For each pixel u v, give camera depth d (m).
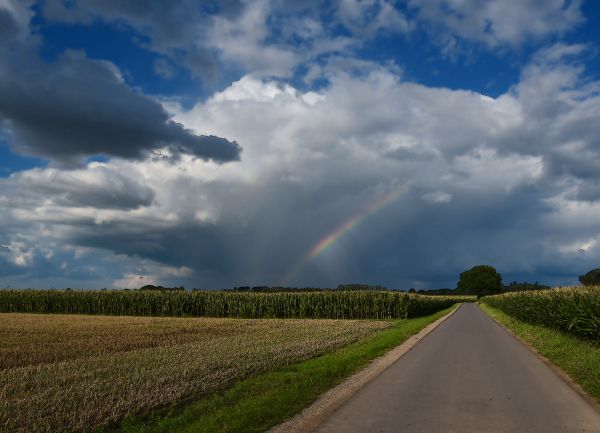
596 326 18.20
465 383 11.72
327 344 19.92
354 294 48.44
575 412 8.89
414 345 20.70
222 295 51.88
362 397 10.03
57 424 8.41
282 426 7.89
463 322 39.19
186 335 25.55
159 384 11.41
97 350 19.20
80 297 54.06
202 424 8.01
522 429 7.77
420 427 7.80
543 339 22.09
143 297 52.91
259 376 12.27
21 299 55.12
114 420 8.65
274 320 41.19
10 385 11.66
